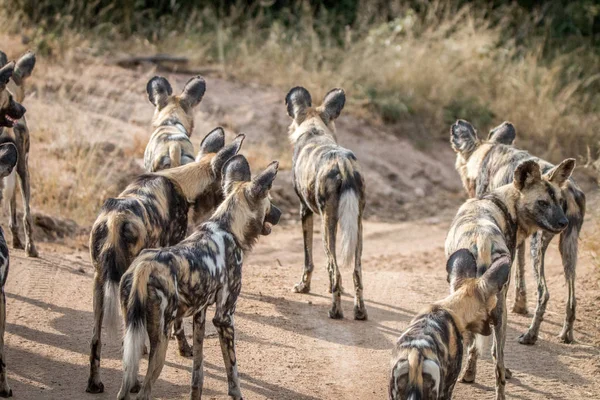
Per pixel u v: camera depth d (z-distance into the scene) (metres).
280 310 12.92
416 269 16.67
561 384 10.90
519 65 30.03
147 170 12.99
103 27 27.50
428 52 28.86
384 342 11.91
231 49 27.77
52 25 26.50
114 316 9.18
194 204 10.98
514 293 14.49
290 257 17.22
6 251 9.45
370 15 30.92
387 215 21.91
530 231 11.00
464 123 13.73
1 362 9.29
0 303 9.29
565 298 14.33
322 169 12.66
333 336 12.03
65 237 16.27
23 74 14.72
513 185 10.91
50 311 11.96
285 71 26.80
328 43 28.53
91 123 20.98
